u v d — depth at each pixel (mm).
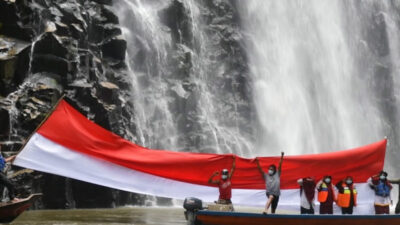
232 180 15164
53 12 29828
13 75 25547
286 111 50906
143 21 42094
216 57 48438
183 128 40625
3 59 24922
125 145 14516
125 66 35875
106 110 28266
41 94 25797
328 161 15555
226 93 47312
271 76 51625
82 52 29641
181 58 43125
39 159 13828
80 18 31094
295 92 52719
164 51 43125
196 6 49312
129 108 34188
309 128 52094
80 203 26641
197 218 13383
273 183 13875
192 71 43656
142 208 27688
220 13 50812
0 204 13359
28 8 27797
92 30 34594
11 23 26812
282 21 55750
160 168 14508
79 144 14117
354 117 56781
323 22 59312
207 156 14812
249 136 46594
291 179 15438
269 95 50250
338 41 59656
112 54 35250
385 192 15477
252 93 48844
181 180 14633
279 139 49031
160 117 39219
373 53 62625
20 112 24734
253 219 13391
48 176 24812
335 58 58562
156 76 41656
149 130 37875
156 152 14672
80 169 14016
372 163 15719
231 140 43625
